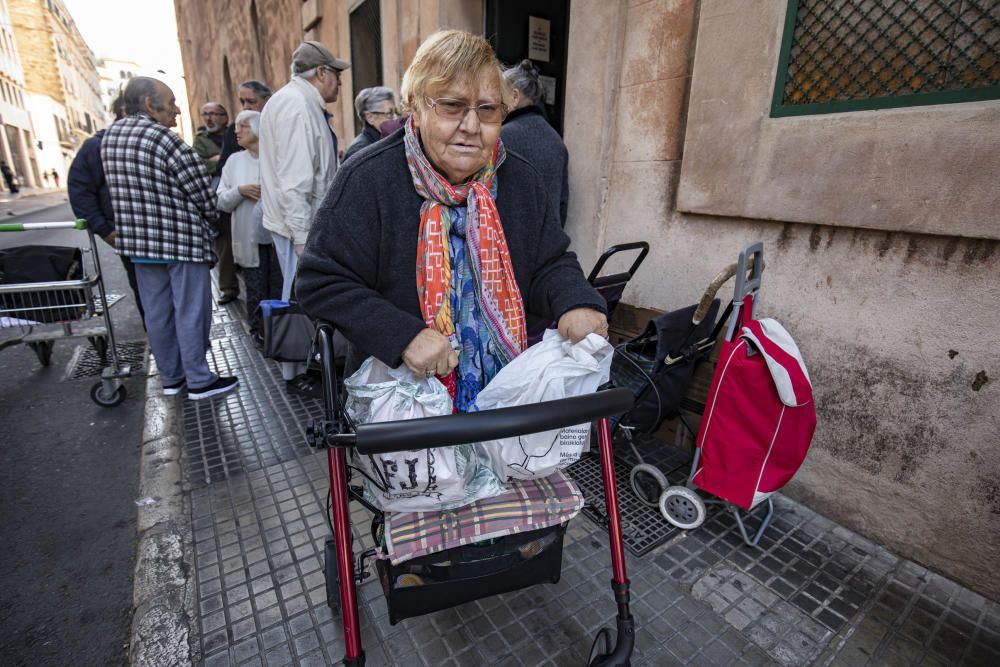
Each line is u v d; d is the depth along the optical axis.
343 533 1.15
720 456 2.01
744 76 2.14
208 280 3.27
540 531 1.27
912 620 1.79
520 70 2.49
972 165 1.63
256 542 2.12
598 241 2.94
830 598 1.88
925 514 1.96
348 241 1.20
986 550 1.83
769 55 2.06
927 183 1.73
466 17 3.78
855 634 1.75
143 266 3.08
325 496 2.41
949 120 1.66
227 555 2.05
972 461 1.81
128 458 2.80
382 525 1.27
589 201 2.94
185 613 1.79
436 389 1.14
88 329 3.29
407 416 1.08
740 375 1.88
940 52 1.71
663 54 2.49
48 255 3.16
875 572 1.99
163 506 2.34
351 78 5.63
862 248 1.96
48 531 2.24
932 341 1.84
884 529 2.09
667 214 2.61
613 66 2.70
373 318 1.15
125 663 1.66
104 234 3.19
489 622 1.77
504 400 1.21
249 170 4.06
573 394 1.24
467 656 1.65
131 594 1.92
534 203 1.37
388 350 1.12
